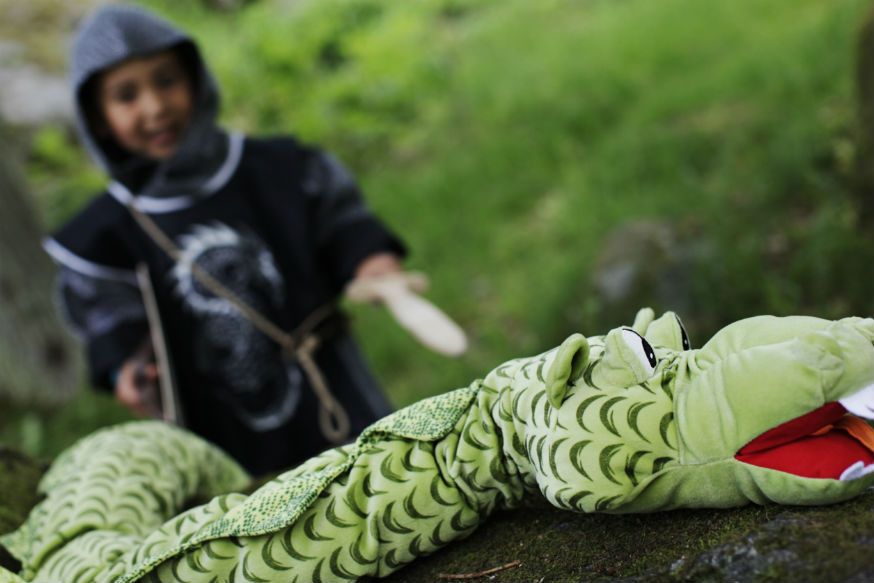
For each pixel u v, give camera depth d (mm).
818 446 1122
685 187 4801
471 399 1379
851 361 1079
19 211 5094
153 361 2572
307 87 8062
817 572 1049
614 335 1210
